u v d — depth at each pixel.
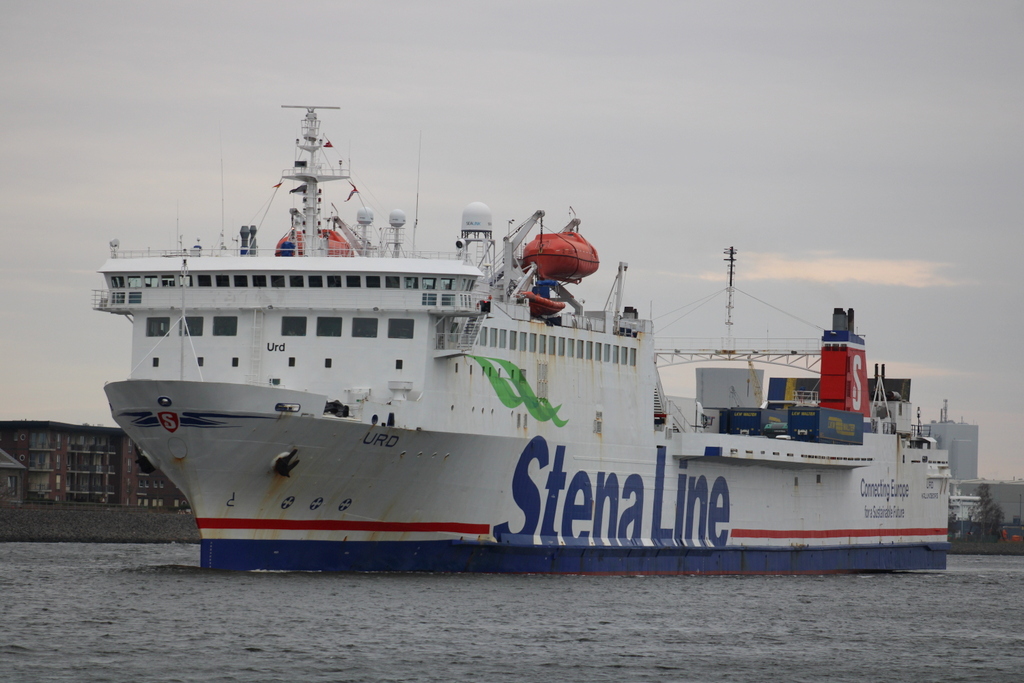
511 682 164.25
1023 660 195.75
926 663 190.50
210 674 161.75
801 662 186.88
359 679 162.12
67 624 191.38
